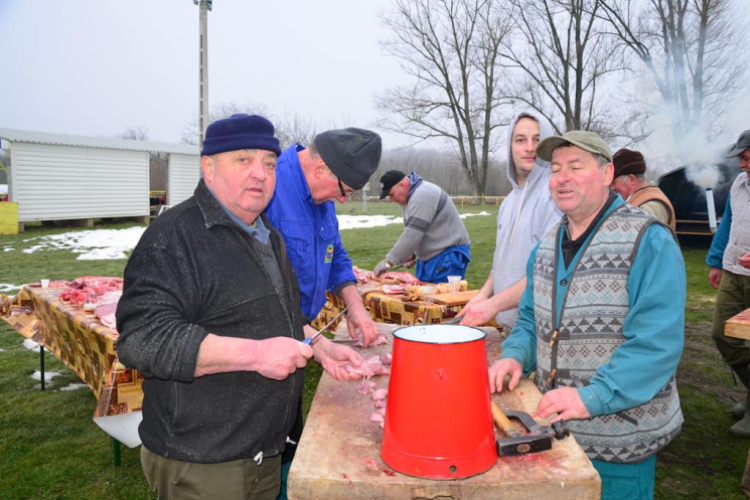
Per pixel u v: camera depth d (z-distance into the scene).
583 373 1.73
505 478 1.22
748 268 3.33
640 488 1.73
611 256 1.70
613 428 1.69
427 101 34.56
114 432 2.67
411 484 1.21
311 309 2.51
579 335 1.74
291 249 2.33
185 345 1.40
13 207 16.17
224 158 1.59
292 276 1.88
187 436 1.58
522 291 2.30
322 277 2.52
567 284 1.79
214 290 1.57
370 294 4.02
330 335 4.55
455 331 1.45
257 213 1.67
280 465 1.81
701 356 5.15
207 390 1.58
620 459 1.69
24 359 5.32
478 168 38.88
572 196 1.75
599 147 1.72
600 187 1.76
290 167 2.35
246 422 1.61
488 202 33.25
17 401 4.31
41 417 4.02
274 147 1.62
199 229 1.58
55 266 10.42
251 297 1.62
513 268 2.72
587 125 27.98
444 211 4.43
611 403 1.52
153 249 1.52
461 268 4.53
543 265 1.90
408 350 1.27
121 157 19.22
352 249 12.62
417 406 1.24
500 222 2.88
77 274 9.50
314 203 2.41
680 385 4.45
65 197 17.80
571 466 1.28
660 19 22.83
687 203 12.11
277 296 1.69
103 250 12.63
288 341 1.47
